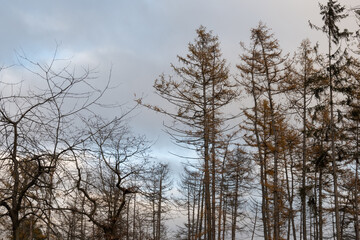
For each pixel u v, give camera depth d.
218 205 23.14
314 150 23.77
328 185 25.81
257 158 23.39
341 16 18.80
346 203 25.22
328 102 20.02
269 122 22.44
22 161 5.78
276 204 21.92
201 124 19.61
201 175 23.30
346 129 21.31
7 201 6.23
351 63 18.92
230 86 20.16
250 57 22.81
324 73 19.77
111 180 10.74
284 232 26.20
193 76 20.27
